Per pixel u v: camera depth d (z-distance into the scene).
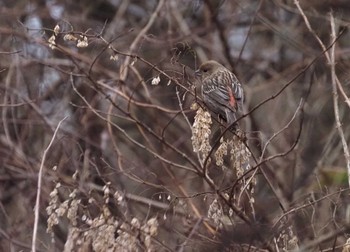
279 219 10.44
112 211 10.39
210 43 17.22
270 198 13.29
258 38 18.20
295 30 17.25
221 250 10.32
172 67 11.83
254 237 10.28
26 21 16.78
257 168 10.46
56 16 16.64
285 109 16.95
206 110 10.05
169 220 11.53
